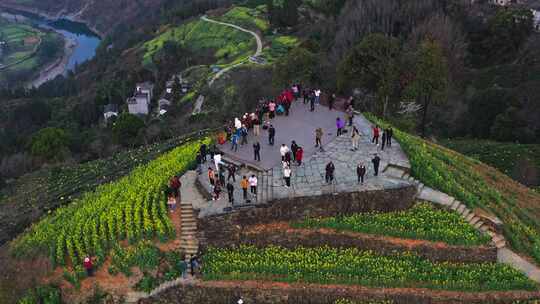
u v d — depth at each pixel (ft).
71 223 114.52
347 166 119.03
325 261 103.81
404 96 171.01
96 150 223.71
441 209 111.86
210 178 110.32
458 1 306.76
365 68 170.60
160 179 122.72
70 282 101.30
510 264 102.68
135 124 229.66
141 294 99.60
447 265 102.83
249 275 101.45
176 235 107.76
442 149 154.81
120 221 110.93
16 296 101.71
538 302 93.61
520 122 199.93
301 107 149.79
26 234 118.11
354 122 141.49
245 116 137.69
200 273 102.63
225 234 107.65
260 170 118.83
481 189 124.57
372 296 98.12
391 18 302.04
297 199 108.27
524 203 131.75
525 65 255.50
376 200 111.24
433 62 164.76
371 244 106.42
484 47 287.48
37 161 219.00
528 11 280.92
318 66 211.82
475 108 213.05
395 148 128.06
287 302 100.27
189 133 182.09
